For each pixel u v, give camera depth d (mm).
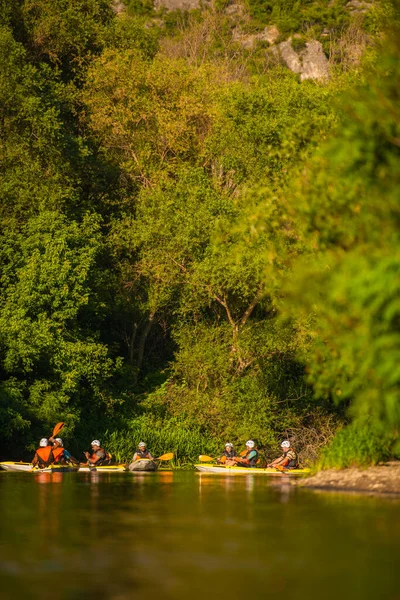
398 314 31281
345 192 38250
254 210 50375
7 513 35969
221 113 112438
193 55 198500
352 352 32906
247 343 99438
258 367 102188
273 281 47000
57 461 78375
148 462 80375
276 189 51031
